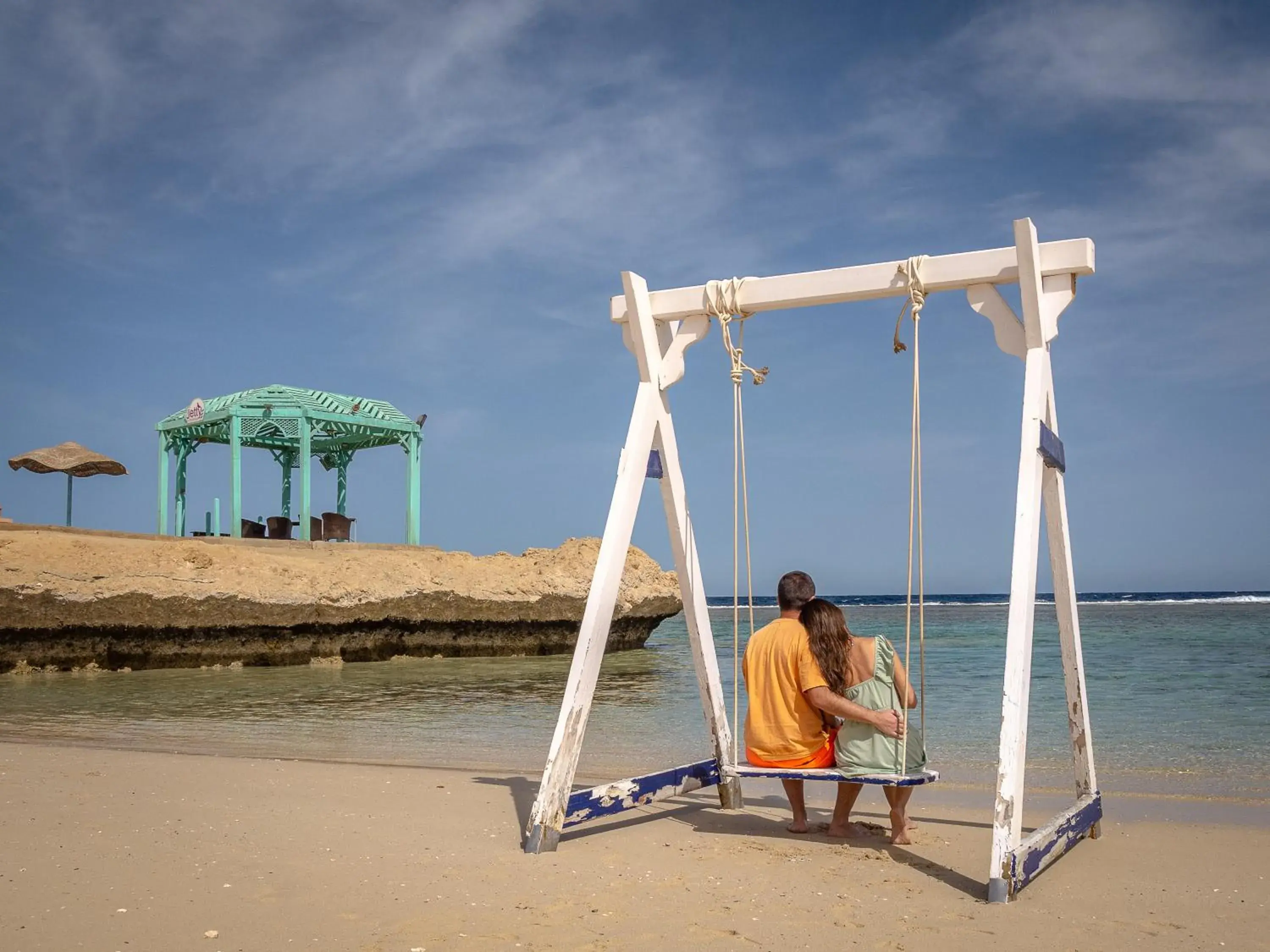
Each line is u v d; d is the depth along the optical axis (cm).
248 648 2077
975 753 913
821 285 559
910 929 395
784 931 392
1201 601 10262
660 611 2794
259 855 503
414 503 2912
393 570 2328
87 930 384
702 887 454
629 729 1116
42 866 475
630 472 571
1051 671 1762
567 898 435
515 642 2478
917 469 521
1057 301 511
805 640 555
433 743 1003
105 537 2308
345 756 916
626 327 609
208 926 391
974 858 511
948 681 1598
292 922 397
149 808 614
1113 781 768
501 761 888
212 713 1275
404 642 2314
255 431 2802
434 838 548
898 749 518
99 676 1842
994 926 398
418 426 2919
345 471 3175
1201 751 912
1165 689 1431
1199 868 492
